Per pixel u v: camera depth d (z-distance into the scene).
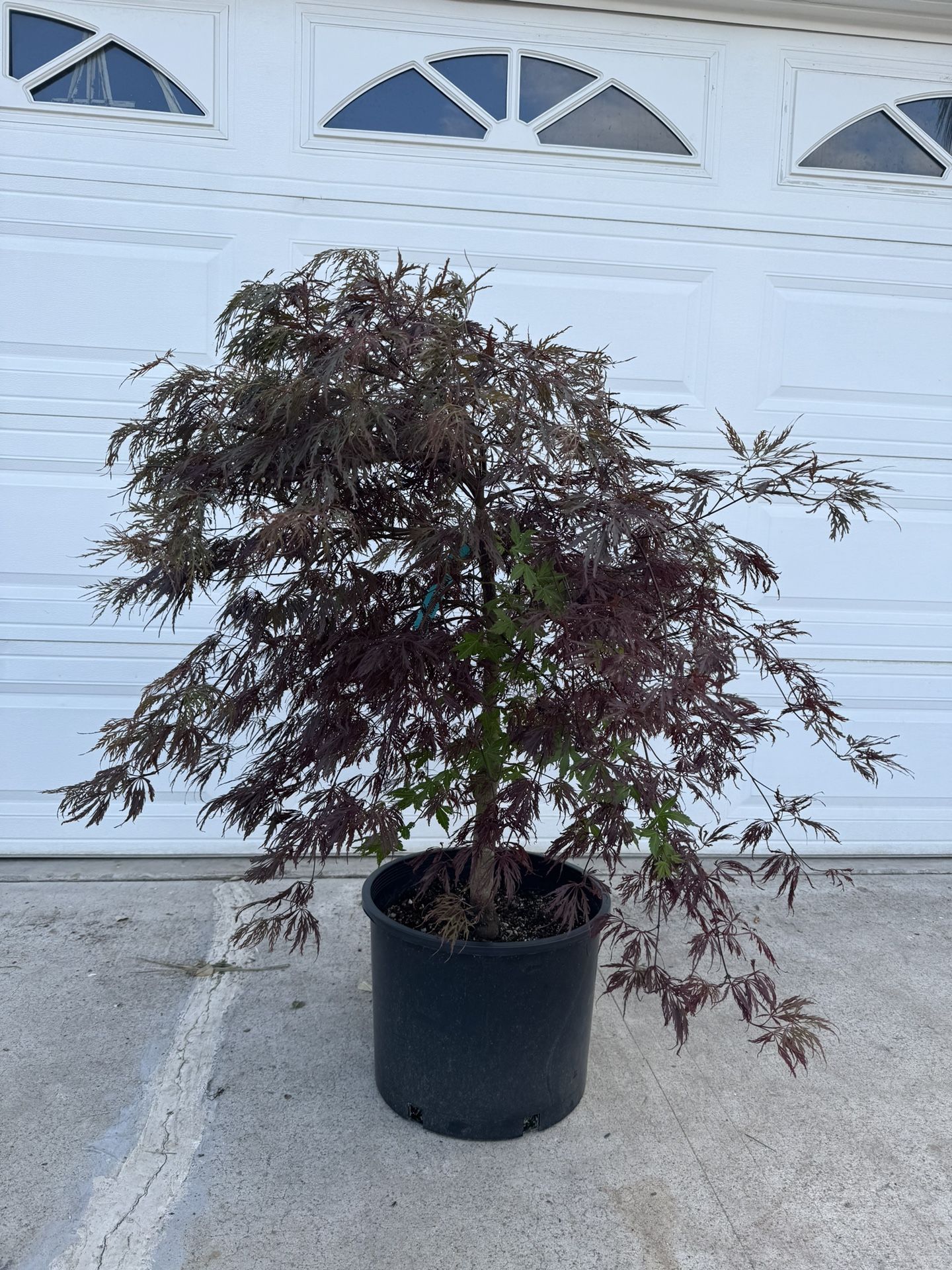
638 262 3.11
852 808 3.39
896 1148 1.85
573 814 1.66
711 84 3.07
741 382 3.20
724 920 1.64
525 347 1.54
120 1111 1.89
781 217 3.14
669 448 3.20
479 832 1.57
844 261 3.19
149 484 1.64
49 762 3.07
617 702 1.41
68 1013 2.24
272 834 1.85
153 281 2.95
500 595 1.59
